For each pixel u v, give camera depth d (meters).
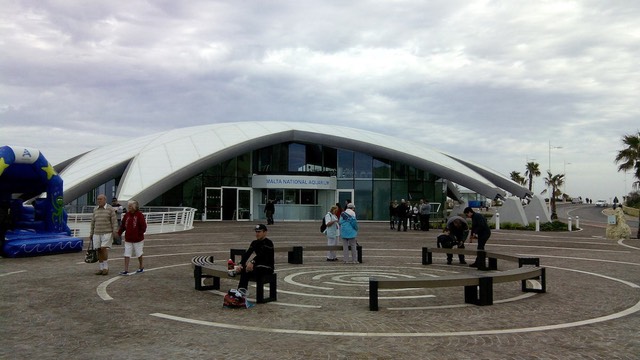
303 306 8.81
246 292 8.78
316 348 6.27
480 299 8.92
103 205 12.50
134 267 13.88
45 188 19.61
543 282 10.33
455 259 16.70
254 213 44.62
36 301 9.10
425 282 8.56
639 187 63.16
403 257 16.94
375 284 8.47
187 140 40.88
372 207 45.19
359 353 6.06
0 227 16.25
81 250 18.23
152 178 34.44
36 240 16.91
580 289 10.67
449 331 7.12
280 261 15.86
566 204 135.25
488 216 39.75
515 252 19.03
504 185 43.88
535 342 6.54
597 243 23.47
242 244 21.25
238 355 5.98
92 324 7.44
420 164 42.81
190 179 42.06
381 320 7.79
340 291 10.35
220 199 43.09
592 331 7.11
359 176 45.34
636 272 13.34
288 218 44.59
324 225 16.12
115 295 9.72
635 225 45.31
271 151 45.56
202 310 8.45
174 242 22.16
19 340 6.60
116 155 38.72
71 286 10.72
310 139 44.53
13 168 17.88
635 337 6.79
